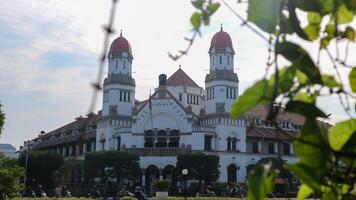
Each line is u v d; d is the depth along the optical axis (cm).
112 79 8562
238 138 8031
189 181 7094
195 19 232
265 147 8462
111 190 6831
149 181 7488
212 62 8369
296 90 189
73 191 7125
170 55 236
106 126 8412
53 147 10788
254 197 158
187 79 9644
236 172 7912
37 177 8406
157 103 7975
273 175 167
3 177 2433
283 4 198
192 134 7731
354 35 211
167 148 7525
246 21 203
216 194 6869
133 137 7888
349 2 209
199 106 9325
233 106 183
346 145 185
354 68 208
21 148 12194
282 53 187
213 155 7094
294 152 185
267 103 181
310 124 181
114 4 174
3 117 2748
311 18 216
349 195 180
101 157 7031
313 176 176
